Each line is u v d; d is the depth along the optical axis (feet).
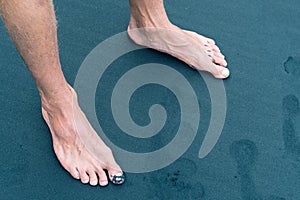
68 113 5.20
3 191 5.16
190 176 5.33
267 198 5.30
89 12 6.02
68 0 6.05
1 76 5.63
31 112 5.50
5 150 5.32
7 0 4.47
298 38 6.11
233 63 5.90
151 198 5.23
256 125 5.61
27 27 4.58
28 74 5.67
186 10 6.13
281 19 6.19
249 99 5.73
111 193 5.23
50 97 5.10
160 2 5.58
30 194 5.17
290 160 5.48
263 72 5.89
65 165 5.27
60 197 5.18
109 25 5.98
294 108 5.72
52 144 5.38
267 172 5.41
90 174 5.25
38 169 5.27
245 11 6.20
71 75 5.69
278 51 6.01
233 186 5.32
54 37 4.77
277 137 5.57
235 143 5.51
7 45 5.77
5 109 5.49
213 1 6.21
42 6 4.57
